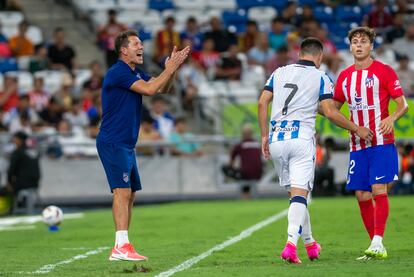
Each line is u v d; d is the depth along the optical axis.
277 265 26.06
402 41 82.94
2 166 62.53
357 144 28.30
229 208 53.84
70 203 63.94
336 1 91.31
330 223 41.19
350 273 23.70
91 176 64.44
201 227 41.94
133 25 79.88
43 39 82.00
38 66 74.62
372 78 28.02
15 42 77.25
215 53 77.25
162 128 67.69
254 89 72.12
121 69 28.52
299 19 83.56
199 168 65.44
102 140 28.48
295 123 26.94
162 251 31.89
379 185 27.70
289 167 26.94
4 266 27.91
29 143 63.47
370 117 28.05
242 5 87.69
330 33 85.44
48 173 63.72
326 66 72.75
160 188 65.00
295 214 26.20
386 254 27.42
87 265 27.66
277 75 27.52
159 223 44.75
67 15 86.44
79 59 80.75
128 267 26.61
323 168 61.66
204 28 82.69
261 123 27.47
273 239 35.38
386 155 27.75
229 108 67.50
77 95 71.06
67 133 64.56
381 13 84.56
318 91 27.17
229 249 32.12
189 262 27.97
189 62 75.56
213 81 73.62
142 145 64.19
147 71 75.50
